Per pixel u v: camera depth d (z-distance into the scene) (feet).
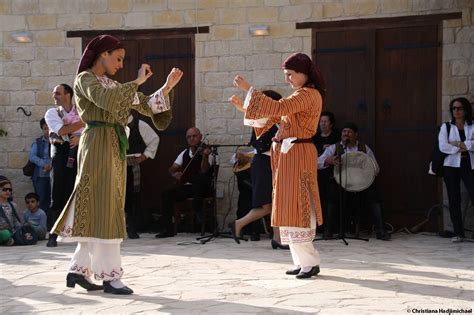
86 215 18.08
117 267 18.63
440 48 33.37
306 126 20.81
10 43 36.45
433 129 33.50
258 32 34.81
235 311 16.42
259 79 35.12
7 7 36.47
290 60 20.65
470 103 32.68
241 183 32.22
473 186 30.76
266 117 20.49
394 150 33.88
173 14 35.63
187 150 33.47
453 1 33.22
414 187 33.71
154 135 33.42
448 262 24.04
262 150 27.53
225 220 35.12
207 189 32.42
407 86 33.73
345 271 21.91
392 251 27.04
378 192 31.35
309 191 20.81
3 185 30.68
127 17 35.88
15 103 36.42
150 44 35.78
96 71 18.65
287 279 20.62
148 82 35.86
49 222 34.32
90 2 36.09
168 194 32.40
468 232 32.83
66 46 36.22
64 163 28.55
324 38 34.53
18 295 18.74
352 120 34.24
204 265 23.56
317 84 20.80
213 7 35.37
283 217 20.66
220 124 35.37
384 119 33.96
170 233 32.50
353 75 34.19
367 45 34.04
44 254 27.02
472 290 18.67
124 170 18.84
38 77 36.37
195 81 35.55
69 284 18.94
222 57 35.35
